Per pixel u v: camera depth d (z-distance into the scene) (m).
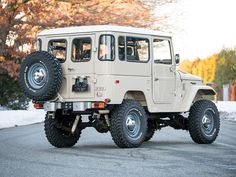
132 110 14.81
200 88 16.64
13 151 14.07
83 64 14.74
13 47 32.31
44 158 12.58
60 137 15.25
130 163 11.69
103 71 14.53
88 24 33.97
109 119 14.94
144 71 15.27
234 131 21.12
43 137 18.27
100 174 10.19
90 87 14.65
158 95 15.63
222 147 15.15
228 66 60.16
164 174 10.19
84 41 14.84
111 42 14.62
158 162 11.84
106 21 35.06
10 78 34.00
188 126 16.39
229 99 60.50
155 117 16.06
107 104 14.56
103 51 14.59
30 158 12.57
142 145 15.73
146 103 15.43
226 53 60.41
